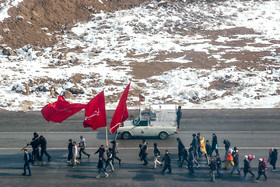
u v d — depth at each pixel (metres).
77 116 73.44
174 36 126.44
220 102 81.50
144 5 151.12
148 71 99.06
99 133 63.62
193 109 77.31
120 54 111.38
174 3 155.62
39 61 103.12
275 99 82.56
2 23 115.88
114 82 91.69
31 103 79.31
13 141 59.12
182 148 49.81
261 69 99.44
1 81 88.25
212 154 53.84
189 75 95.62
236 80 92.62
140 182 43.78
